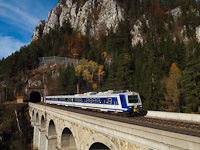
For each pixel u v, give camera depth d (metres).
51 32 118.56
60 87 67.81
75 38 110.81
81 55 96.06
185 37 73.94
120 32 93.00
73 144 20.83
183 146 6.30
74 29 124.38
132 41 90.75
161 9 101.81
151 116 16.91
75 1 149.50
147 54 62.50
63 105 34.66
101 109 19.27
